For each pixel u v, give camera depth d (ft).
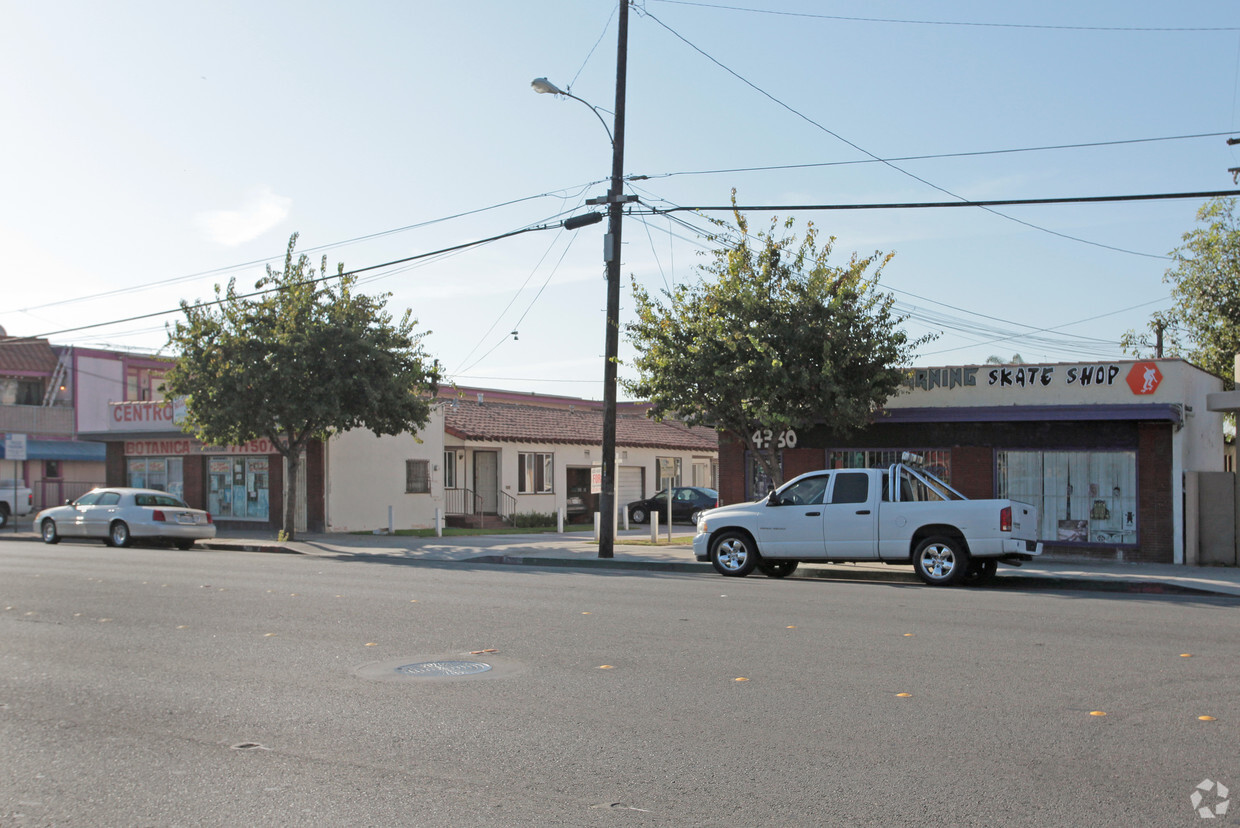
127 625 35.99
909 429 72.23
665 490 148.66
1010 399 68.44
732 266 64.64
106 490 86.02
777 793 17.54
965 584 54.75
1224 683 26.00
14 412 146.30
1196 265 99.71
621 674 27.20
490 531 102.53
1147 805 16.92
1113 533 66.18
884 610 39.86
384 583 50.42
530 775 18.60
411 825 16.11
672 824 16.14
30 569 58.08
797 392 63.67
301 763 19.42
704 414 66.59
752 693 24.94
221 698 24.70
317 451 97.25
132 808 17.01
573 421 140.56
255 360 80.48
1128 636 33.40
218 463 104.42
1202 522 64.64
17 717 23.11
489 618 37.42
